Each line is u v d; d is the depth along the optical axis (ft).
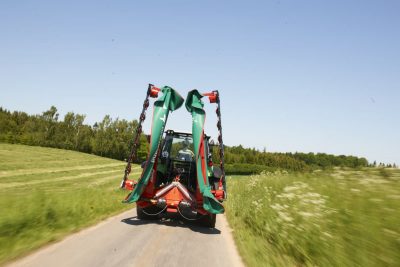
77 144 308.40
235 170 262.06
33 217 20.79
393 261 13.30
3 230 17.76
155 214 27.86
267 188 32.30
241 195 42.80
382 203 15.48
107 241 18.85
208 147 28.96
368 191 17.20
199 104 25.34
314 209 17.79
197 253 18.56
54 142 300.40
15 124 319.06
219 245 21.11
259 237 24.18
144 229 23.65
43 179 131.85
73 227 21.54
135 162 264.31
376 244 14.11
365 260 14.08
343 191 18.62
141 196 26.40
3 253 14.67
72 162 217.56
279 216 20.34
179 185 26.40
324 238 15.90
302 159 439.22
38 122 316.81
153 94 26.50
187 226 26.94
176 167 29.66
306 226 17.30
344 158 177.17
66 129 315.17
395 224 14.32
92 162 236.02
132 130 314.96
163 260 16.42
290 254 19.12
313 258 16.44
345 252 14.90
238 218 33.09
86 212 26.99
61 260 14.49
